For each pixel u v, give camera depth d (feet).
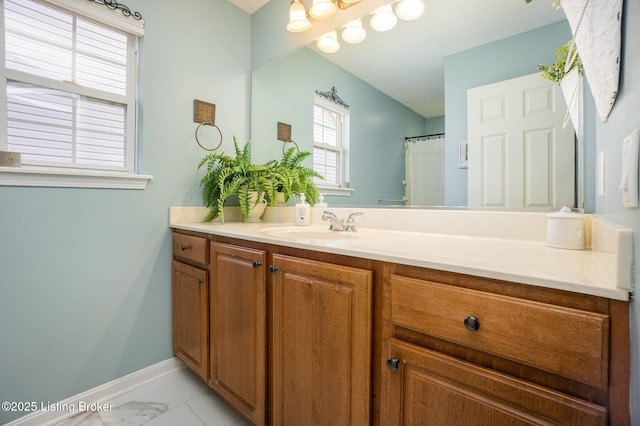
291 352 3.24
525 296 1.86
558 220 2.83
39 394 4.12
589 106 2.89
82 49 4.58
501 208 3.57
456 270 2.10
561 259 2.29
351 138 5.10
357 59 4.94
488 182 3.67
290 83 5.95
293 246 3.20
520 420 1.82
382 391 2.51
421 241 3.36
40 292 4.12
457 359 2.11
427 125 4.21
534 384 1.80
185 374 5.38
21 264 3.97
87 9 4.42
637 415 1.40
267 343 3.56
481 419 1.97
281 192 5.96
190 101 5.66
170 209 5.41
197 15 5.75
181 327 5.16
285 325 3.31
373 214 4.69
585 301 1.65
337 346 2.80
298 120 5.85
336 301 2.80
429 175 4.22
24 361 4.01
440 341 2.21
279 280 3.37
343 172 5.24
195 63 5.73
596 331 1.58
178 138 5.51
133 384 4.98
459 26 3.88
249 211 5.52
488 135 3.66
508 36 3.47
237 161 5.80
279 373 3.38
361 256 2.64
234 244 4.07
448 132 4.02
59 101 4.40
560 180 3.13
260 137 6.49
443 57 4.04
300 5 5.07
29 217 4.02
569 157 3.06
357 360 2.64
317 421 2.99
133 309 4.99
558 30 3.11
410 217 4.27
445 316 2.14
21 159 4.10
